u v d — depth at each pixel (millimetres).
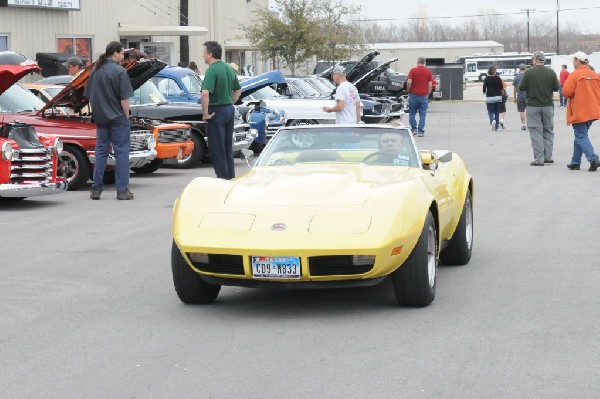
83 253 10086
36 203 14305
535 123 19266
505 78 103875
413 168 8391
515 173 17953
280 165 8578
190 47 46531
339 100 16094
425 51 103438
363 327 6840
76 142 15617
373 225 6965
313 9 46250
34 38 32875
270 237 6953
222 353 6207
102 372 5805
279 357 6090
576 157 18422
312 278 6953
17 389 5492
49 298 7949
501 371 5723
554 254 9812
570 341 6395
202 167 20469
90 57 36250
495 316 7137
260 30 46312
